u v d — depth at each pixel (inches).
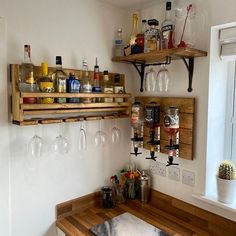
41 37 53.6
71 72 57.6
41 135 55.1
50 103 50.1
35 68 52.0
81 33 60.1
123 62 68.3
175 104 60.0
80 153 62.3
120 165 71.6
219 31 54.6
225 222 53.4
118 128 70.1
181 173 61.3
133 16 66.0
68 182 60.6
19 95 46.2
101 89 61.2
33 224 55.3
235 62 57.7
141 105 66.6
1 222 50.1
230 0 49.9
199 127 57.0
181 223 58.3
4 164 49.8
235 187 53.4
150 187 69.1
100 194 66.8
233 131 59.0
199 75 56.4
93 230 53.9
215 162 58.6
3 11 48.2
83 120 56.9
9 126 50.2
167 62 59.8
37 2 52.6
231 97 58.9
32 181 54.4
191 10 55.6
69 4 57.6
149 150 67.6
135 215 61.4
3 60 48.4
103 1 63.3
